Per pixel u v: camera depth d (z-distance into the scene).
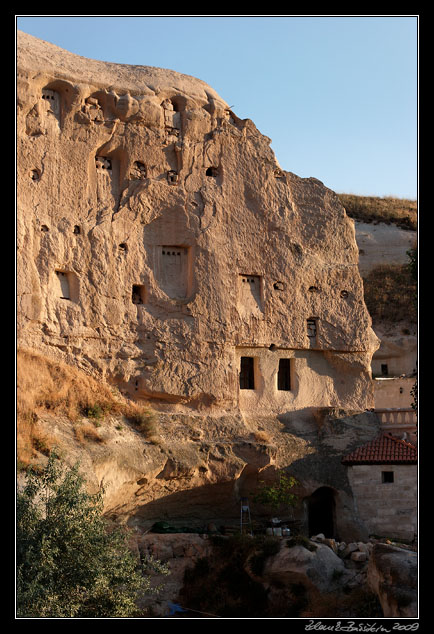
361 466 38.03
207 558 33.75
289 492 37.44
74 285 35.28
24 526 24.39
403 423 39.62
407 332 53.81
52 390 32.34
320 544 33.47
